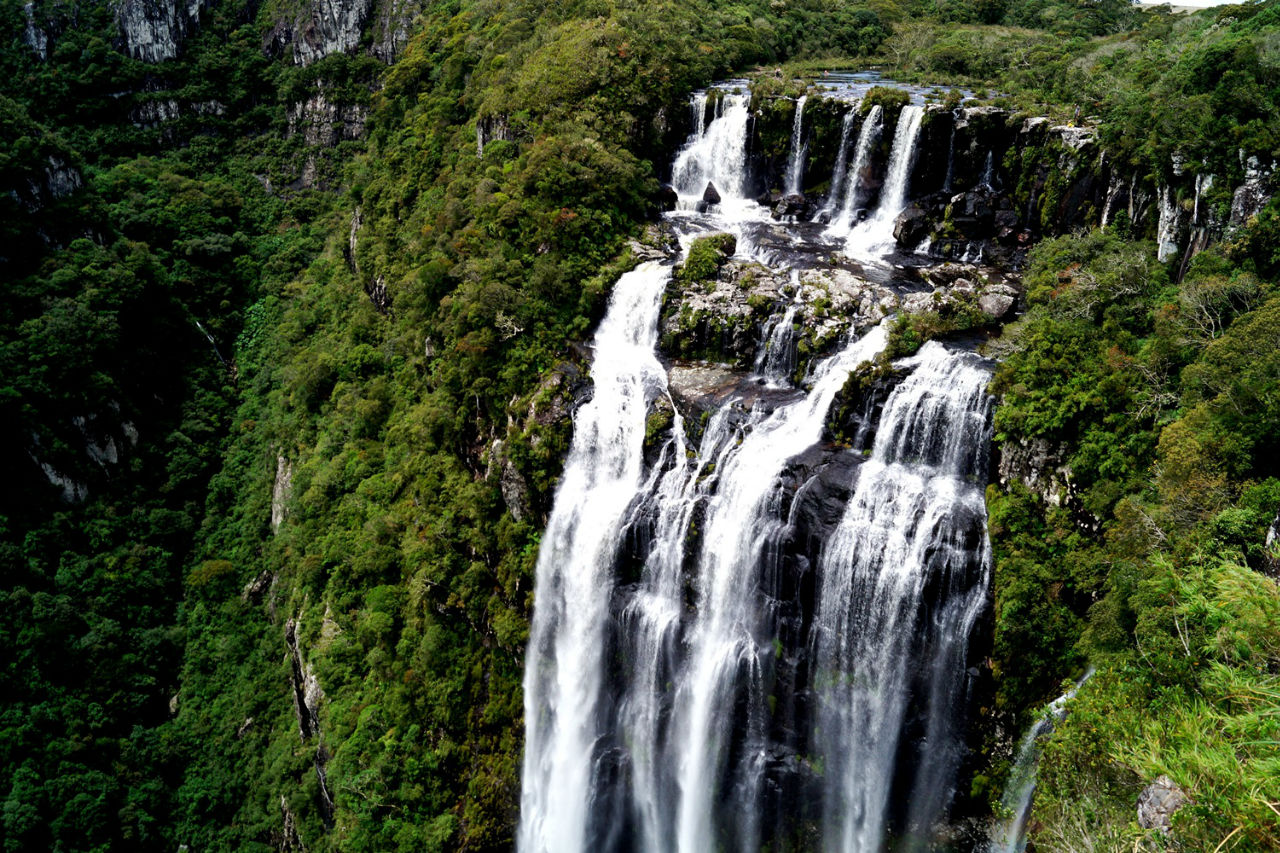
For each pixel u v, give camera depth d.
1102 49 64.25
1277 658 18.59
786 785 36.59
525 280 51.16
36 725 53.38
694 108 66.12
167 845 52.41
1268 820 14.66
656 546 40.84
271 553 63.69
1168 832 18.28
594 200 55.09
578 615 42.75
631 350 48.94
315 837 46.81
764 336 45.75
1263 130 35.25
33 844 49.50
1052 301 39.22
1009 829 31.11
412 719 45.19
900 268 50.31
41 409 64.94
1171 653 22.91
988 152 52.88
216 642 61.78
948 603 33.97
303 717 52.41
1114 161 44.34
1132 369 33.25
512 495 45.50
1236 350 29.06
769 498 37.25
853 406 39.66
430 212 65.44
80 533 64.75
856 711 35.38
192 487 73.19
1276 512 24.88
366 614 49.53
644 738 40.50
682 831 39.56
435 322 54.44
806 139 60.34
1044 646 31.73
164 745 55.94
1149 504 28.98
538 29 75.12
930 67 73.69
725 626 38.56
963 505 35.06
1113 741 21.50
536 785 42.41
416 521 50.34
